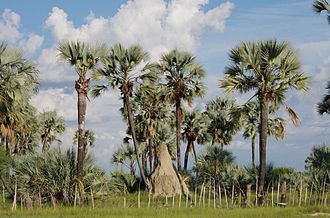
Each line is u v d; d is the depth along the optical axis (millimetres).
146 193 34375
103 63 33469
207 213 22000
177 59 39125
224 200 29922
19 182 27609
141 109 46250
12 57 28219
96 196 28359
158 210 23359
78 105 28688
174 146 47344
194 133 46656
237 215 21000
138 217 20484
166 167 35875
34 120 39875
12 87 28281
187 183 37375
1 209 24453
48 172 27797
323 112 33438
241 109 31656
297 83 30016
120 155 47375
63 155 28625
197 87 39625
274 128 43469
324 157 32281
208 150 37375
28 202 24516
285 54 29812
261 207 25234
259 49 29781
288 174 32375
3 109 29078
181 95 39281
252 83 30328
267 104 29844
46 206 25891
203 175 37094
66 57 29016
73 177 28141
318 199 27281
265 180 31734
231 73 30609
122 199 29875
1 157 27797
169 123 47875
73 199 27406
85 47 29062
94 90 33562
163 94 39375
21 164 28172
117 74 34281
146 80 34656
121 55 33781
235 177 32844
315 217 20672
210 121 48500
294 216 20828
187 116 46719
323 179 29203
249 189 27453
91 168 28719
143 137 47625
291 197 28500
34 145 42688
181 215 21109
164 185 35031
